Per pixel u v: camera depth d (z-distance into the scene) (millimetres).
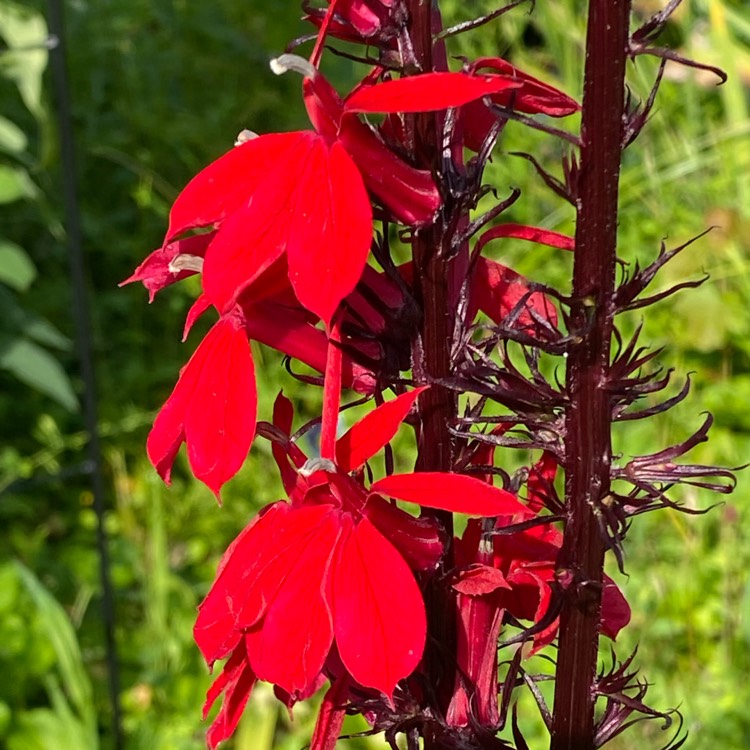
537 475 147
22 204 562
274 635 128
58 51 331
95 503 357
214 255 127
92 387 355
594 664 150
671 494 419
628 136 134
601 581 146
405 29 134
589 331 138
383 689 122
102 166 612
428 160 135
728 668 365
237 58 632
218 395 139
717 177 532
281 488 467
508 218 515
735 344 483
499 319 153
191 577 442
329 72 582
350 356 142
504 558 155
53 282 573
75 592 430
